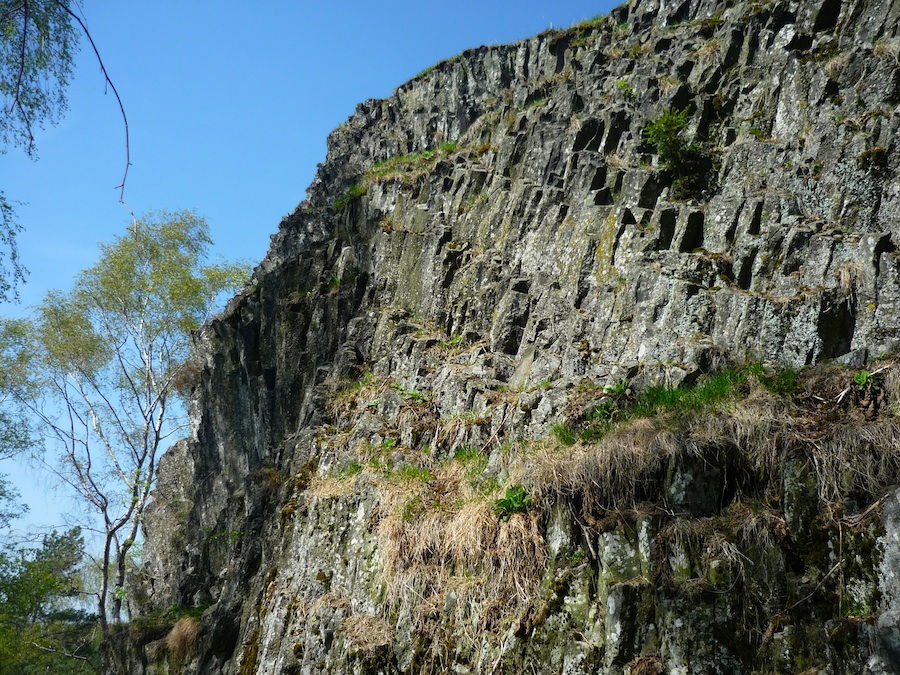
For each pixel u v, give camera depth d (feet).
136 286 90.38
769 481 31.50
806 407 33.22
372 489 45.62
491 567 36.52
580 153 57.06
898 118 41.65
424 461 46.19
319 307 68.13
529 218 56.34
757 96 52.95
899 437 29.60
